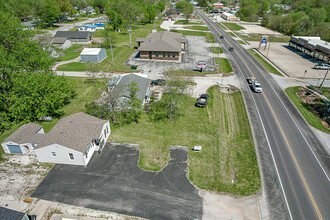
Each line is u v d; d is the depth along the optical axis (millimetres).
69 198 26359
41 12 116938
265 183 28609
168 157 32750
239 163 32344
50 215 24406
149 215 24547
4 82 38438
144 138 36750
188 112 44562
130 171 30203
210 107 46469
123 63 71500
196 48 89062
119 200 26188
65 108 45312
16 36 45594
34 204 25594
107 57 76625
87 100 48406
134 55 79812
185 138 36969
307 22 113062
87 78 59688
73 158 30500
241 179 29422
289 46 95375
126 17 127750
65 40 86688
